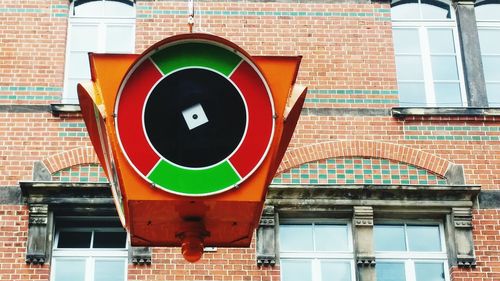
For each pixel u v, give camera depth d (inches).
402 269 455.5
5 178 458.9
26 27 502.9
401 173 471.5
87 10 521.0
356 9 517.0
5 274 434.9
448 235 458.3
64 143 470.0
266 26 509.0
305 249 457.7
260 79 314.0
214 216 315.9
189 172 303.0
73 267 448.8
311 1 517.0
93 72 317.4
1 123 473.4
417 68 514.9
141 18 507.8
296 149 473.1
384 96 492.1
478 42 515.5
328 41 506.9
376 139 478.9
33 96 482.9
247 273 440.1
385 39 510.0
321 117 482.9
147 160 302.8
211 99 310.8
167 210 310.0
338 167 470.9
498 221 459.5
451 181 470.0
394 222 467.5
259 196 303.9
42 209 448.8
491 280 445.1
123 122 305.9
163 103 309.1
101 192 454.6
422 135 481.4
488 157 477.7
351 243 458.9
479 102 497.7
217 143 306.7
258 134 308.5
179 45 315.0
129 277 438.0
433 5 533.3
